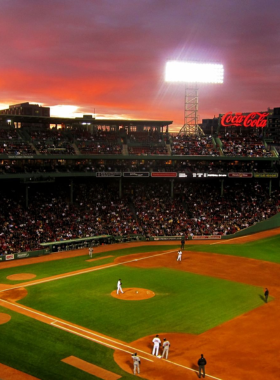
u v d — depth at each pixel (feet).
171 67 327.88
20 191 273.33
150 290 156.35
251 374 94.22
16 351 103.86
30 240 226.58
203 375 92.43
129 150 303.68
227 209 299.17
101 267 191.31
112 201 288.51
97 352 104.37
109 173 281.54
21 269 187.21
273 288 161.68
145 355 103.24
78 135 303.48
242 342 111.65
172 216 283.79
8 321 123.34
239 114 339.36
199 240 264.31
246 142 338.34
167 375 93.40
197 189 319.68
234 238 269.44
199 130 353.92
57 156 268.00
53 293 151.12
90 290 155.22
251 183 335.47
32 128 292.81
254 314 132.98
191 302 143.43
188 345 109.40
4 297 145.79
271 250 234.38
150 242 257.55
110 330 118.42
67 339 111.55
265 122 336.29
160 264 198.49
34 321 123.75
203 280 171.01
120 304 140.05
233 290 157.99
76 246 236.84
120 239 256.32
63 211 264.93
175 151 313.94
